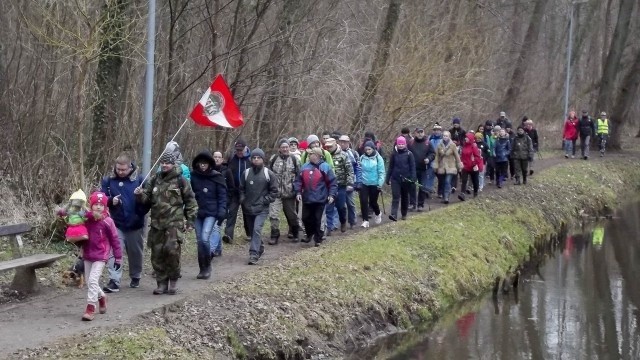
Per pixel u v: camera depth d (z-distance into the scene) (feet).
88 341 25.05
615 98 119.85
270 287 34.22
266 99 60.54
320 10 64.03
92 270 27.81
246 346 28.94
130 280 34.40
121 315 28.19
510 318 40.93
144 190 31.63
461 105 79.77
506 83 112.98
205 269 34.78
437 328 38.50
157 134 52.44
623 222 73.46
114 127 45.06
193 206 31.76
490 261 50.24
